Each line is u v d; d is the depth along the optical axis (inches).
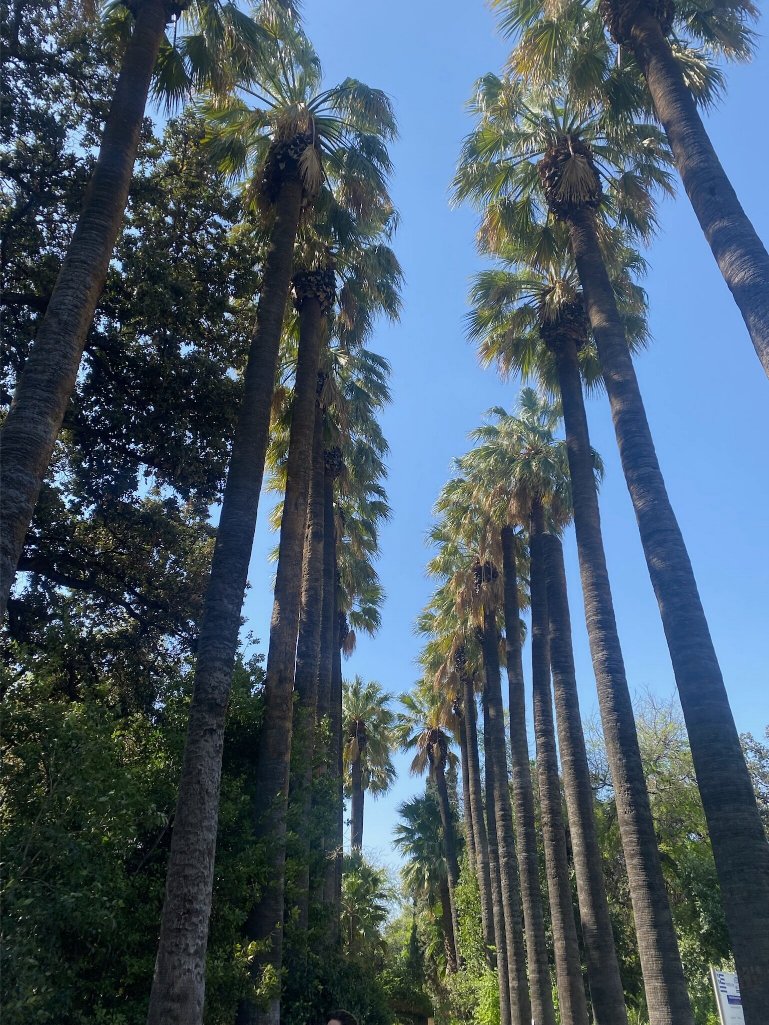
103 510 583.2
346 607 1114.1
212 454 584.7
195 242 591.2
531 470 819.4
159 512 594.6
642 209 573.3
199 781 326.6
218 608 370.6
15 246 516.4
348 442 886.4
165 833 386.3
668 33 422.0
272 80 617.6
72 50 530.6
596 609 491.8
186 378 559.5
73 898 274.5
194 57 523.2
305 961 498.0
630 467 387.2
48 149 517.7
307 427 575.5
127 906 340.5
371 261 689.6
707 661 316.2
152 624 610.9
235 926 386.9
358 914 1039.6
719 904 913.5
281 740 460.1
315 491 709.3
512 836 914.1
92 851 299.0
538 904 767.7
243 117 604.7
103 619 632.4
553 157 530.3
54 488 547.2
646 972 371.6
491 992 1113.4
